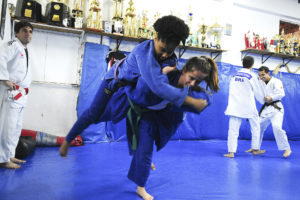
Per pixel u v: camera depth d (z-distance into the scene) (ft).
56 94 13.32
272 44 18.02
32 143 9.71
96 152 10.42
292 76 18.86
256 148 11.73
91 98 13.12
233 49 17.79
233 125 10.82
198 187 6.38
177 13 16.31
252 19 18.60
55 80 13.33
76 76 13.69
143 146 5.13
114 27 13.85
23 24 7.64
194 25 16.76
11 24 11.79
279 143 11.39
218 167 8.71
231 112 10.81
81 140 12.03
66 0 13.64
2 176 6.49
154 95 4.29
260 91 11.21
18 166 7.44
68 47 13.60
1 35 8.21
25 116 12.74
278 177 7.66
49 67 13.23
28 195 5.26
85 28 12.95
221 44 17.07
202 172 7.93
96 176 6.89
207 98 4.78
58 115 13.32
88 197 5.31
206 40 16.62
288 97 18.48
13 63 7.39
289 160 10.39
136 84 4.55
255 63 18.45
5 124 7.17
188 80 4.15
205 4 17.06
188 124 15.71
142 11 15.43
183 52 15.69
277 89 11.38
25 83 7.75
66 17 12.64
